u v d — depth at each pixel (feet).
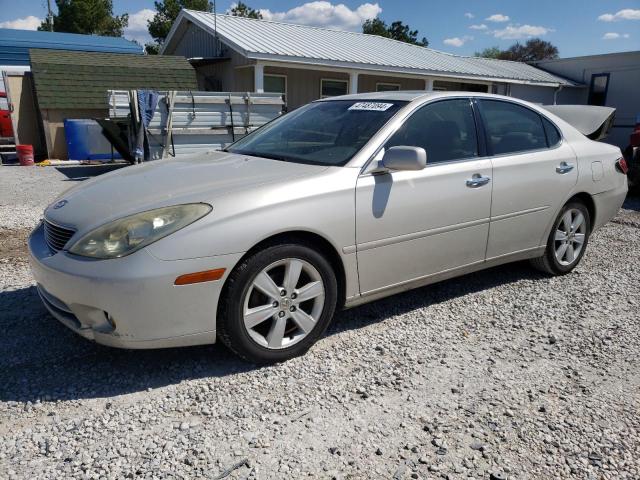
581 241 15.71
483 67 67.51
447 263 12.39
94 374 9.64
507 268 16.29
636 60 63.31
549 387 9.58
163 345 9.02
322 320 10.44
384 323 12.09
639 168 30.68
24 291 13.51
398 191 11.03
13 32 66.23
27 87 52.47
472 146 12.73
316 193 9.98
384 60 55.67
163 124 34.09
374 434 8.13
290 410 8.68
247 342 9.59
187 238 8.77
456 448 7.84
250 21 62.34
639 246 19.60
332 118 12.74
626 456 7.77
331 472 7.29
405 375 9.84
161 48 70.64
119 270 8.53
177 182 10.21
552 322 12.41
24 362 10.01
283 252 9.64
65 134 49.26
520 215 13.58
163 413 8.53
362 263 10.79
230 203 9.24
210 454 7.59
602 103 67.92
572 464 7.56
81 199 10.25
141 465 7.32
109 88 50.47
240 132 36.63
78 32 124.16
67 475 7.10
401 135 11.51
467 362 10.41
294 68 53.21
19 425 8.14
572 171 14.69
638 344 11.36
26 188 32.14
